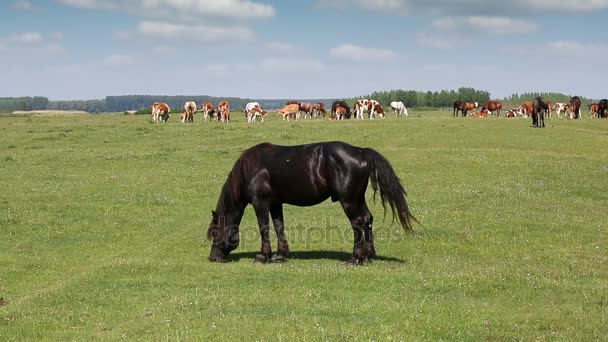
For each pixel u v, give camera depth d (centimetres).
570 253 1588
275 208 1477
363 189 1397
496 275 1277
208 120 6297
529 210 2088
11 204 2153
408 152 3312
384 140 3916
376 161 1379
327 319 985
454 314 1012
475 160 3053
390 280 1222
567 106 6706
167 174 2797
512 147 3731
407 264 1470
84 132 4328
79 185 2531
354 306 1056
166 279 1270
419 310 1033
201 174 2798
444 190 2427
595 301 1097
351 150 1392
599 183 2575
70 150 3509
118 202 2231
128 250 1656
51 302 1131
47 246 1692
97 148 3628
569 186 2523
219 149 3456
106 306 1102
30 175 2762
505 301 1105
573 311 1030
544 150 3647
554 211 2089
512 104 15362
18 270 1409
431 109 13475
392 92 19012
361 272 1284
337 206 2245
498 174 2747
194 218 2052
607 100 6794
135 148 3597
